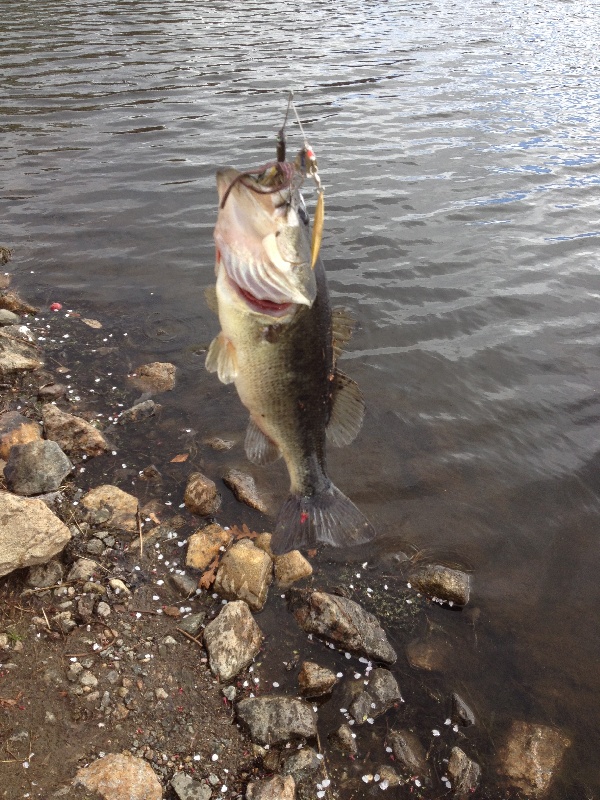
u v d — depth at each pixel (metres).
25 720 0.84
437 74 3.81
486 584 1.11
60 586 0.98
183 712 0.89
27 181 2.34
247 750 0.88
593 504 1.26
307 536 0.84
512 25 5.38
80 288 1.75
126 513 1.12
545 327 1.69
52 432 1.23
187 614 1.00
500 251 2.01
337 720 0.93
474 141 2.83
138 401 1.38
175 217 2.14
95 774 0.80
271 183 0.69
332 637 1.00
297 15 5.54
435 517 1.21
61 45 4.14
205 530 1.11
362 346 1.59
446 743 0.92
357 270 1.87
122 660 0.92
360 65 3.95
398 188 2.37
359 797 0.85
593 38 4.95
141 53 4.04
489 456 1.34
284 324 0.73
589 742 0.93
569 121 3.11
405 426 1.39
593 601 1.10
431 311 1.72
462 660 1.01
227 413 1.37
